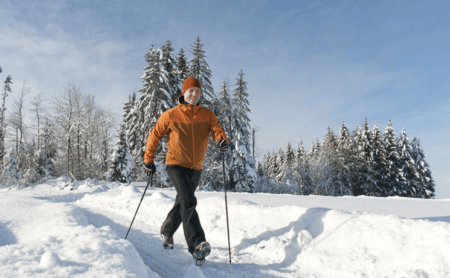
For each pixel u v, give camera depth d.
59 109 23.11
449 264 1.99
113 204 5.91
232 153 23.69
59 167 24.97
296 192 30.86
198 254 2.44
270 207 3.71
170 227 2.95
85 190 14.59
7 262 1.54
